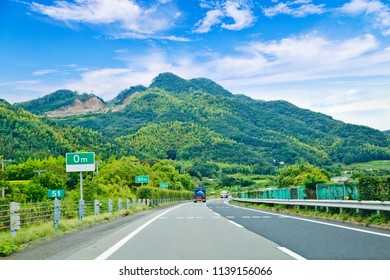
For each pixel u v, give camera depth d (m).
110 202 27.97
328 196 24.17
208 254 9.48
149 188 59.50
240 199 58.66
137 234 14.55
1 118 169.62
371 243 10.86
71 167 27.44
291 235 13.21
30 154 149.12
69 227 17.75
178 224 19.31
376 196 17.50
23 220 16.98
